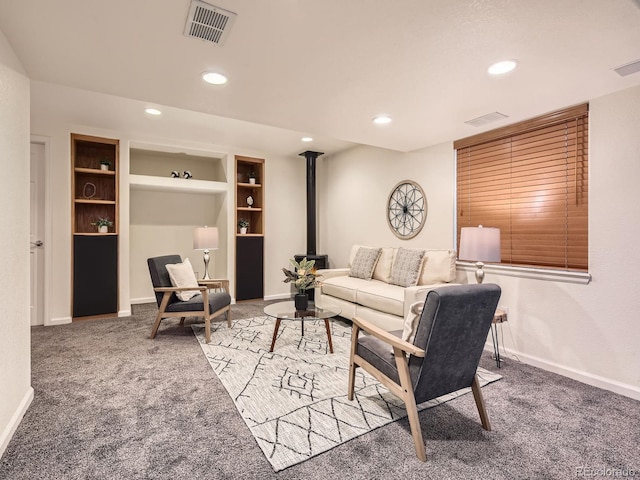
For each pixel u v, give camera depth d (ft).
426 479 4.78
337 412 6.54
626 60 6.05
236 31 5.21
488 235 8.65
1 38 5.32
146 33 5.26
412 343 5.62
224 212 16.92
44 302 12.36
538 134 9.26
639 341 7.23
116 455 5.24
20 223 6.23
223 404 6.80
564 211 8.73
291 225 18.53
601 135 7.80
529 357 9.12
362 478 4.79
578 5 4.54
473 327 5.59
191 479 4.75
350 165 16.84
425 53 5.85
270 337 11.18
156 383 7.73
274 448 5.41
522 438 5.78
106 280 13.37
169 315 10.82
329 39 5.43
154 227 17.02
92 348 10.00
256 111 8.75
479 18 4.87
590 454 5.37
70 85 7.13
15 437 5.66
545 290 8.81
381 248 13.87
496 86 7.18
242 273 16.80
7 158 5.63
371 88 7.30
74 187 12.97
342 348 10.16
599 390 7.61
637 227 7.27
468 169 11.25
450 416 6.49
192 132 13.75
